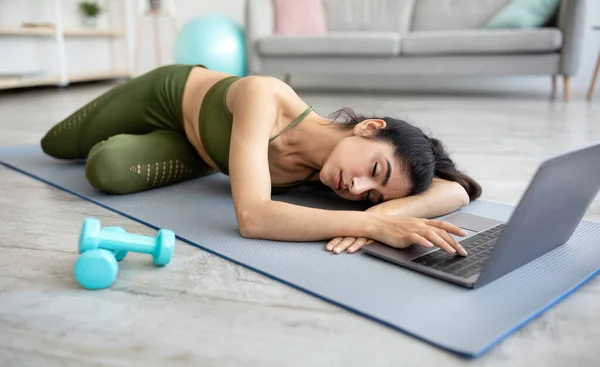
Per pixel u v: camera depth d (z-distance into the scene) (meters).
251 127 1.34
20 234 1.33
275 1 4.98
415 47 4.38
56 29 5.29
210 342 0.85
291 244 1.24
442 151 1.52
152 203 1.58
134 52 6.46
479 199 1.66
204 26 4.78
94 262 1.00
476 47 4.23
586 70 4.97
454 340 0.84
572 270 1.11
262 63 4.83
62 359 0.80
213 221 1.41
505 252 1.01
